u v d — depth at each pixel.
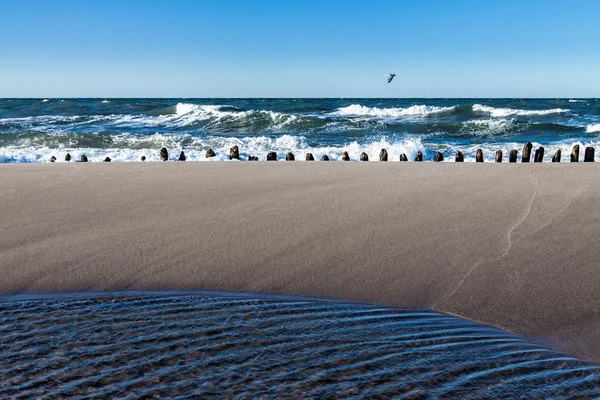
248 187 6.57
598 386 2.54
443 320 3.34
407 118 41.03
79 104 55.00
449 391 2.48
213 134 28.45
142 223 5.20
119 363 2.74
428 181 6.66
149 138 22.48
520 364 2.76
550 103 66.25
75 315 3.39
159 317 3.36
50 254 4.45
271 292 3.80
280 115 32.62
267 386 2.51
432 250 4.40
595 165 7.39
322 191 6.27
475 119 39.53
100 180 7.16
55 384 2.53
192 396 2.42
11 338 3.04
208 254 4.44
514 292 3.66
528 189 6.05
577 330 3.16
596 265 3.98
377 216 5.26
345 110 47.84
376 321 3.31
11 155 15.53
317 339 3.04
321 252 4.44
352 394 2.45
